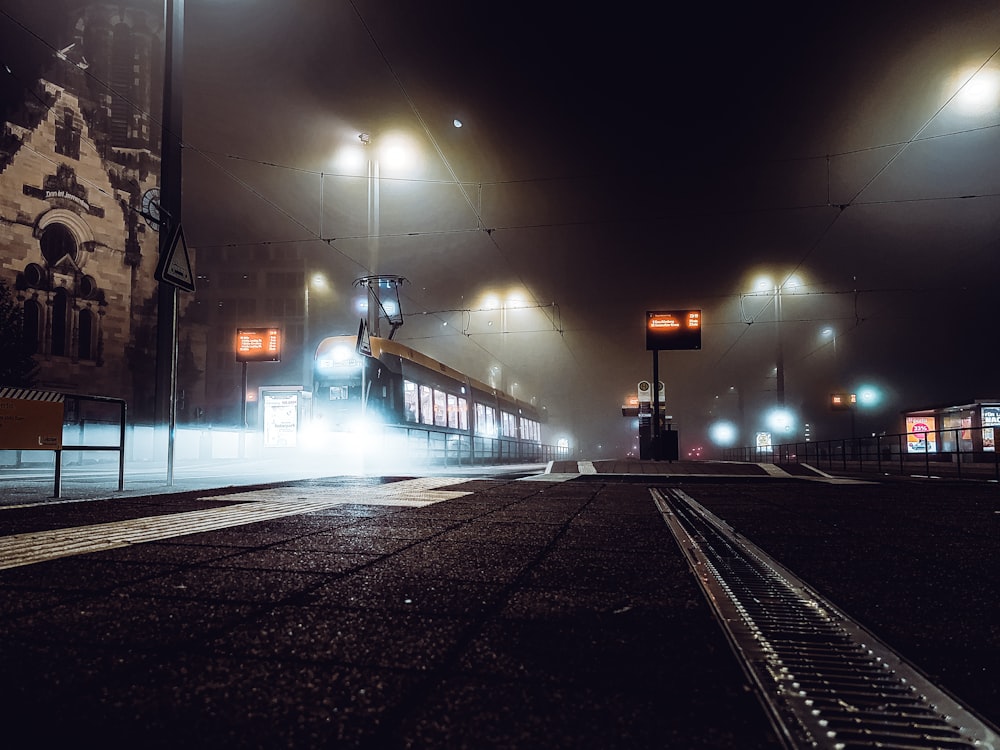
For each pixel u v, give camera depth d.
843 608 2.43
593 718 1.37
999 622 2.26
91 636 1.89
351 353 18.12
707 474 13.42
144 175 30.98
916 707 1.49
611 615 2.23
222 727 1.31
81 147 28.61
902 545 3.96
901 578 2.98
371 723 1.33
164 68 18.83
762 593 2.62
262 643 1.85
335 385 18.02
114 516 4.80
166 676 1.58
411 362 20.39
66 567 2.90
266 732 1.28
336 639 1.91
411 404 19.69
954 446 24.25
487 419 27.83
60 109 27.89
